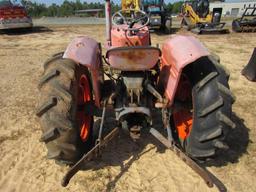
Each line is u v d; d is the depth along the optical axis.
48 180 3.04
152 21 13.75
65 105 2.57
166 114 3.08
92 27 16.31
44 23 19.52
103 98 3.18
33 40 11.72
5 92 5.44
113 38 3.65
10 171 3.19
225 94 2.68
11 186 2.97
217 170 3.16
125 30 3.50
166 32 14.36
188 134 3.06
